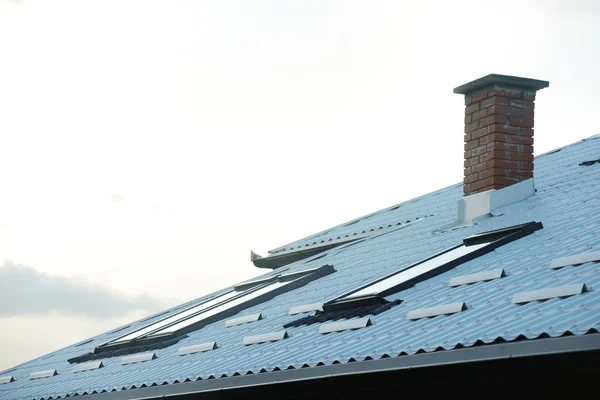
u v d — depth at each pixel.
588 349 7.25
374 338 10.70
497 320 9.38
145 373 13.91
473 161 17.17
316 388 10.12
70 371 17.20
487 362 8.15
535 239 12.83
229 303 18.30
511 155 16.77
